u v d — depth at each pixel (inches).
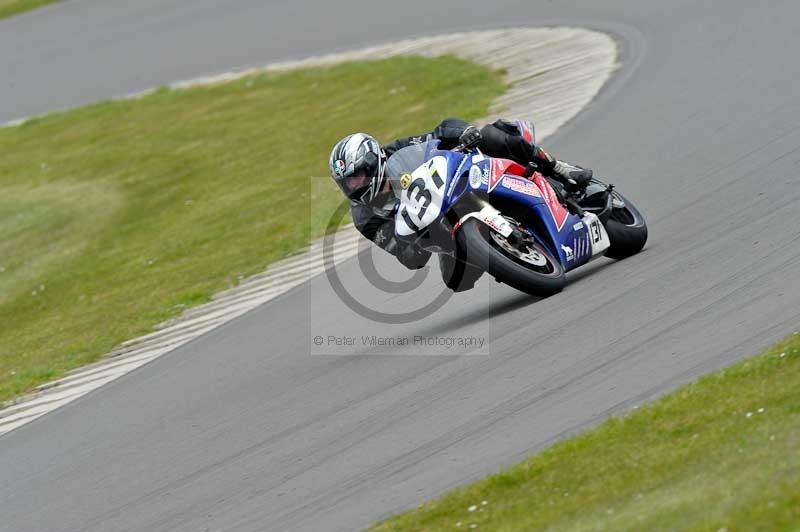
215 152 2541.8
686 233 1126.4
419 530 657.0
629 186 1385.3
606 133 1672.0
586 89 1985.7
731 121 1526.8
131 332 1499.8
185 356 1295.5
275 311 1371.8
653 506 578.9
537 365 873.5
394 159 995.9
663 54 2066.9
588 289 1021.2
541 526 605.3
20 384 1392.7
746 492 555.5
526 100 2042.3
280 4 3774.6
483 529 629.3
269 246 1738.4
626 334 876.0
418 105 2304.4
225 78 3129.9
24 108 3385.8
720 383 721.6
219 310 1477.6
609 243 1084.5
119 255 2036.2
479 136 995.3
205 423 1012.5
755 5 2213.3
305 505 758.5
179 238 2006.6
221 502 812.6
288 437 904.9
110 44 3784.5
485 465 727.1
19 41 4047.7
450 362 953.5
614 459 663.8
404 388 929.5
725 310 860.0
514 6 2928.2
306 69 2974.9
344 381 1005.8
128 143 2805.1
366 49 2977.4
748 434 629.9
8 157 2974.9
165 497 857.5
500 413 806.5
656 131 1600.6
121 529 820.0
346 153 966.4
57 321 1748.3
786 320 799.1
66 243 2219.5
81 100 3314.5
